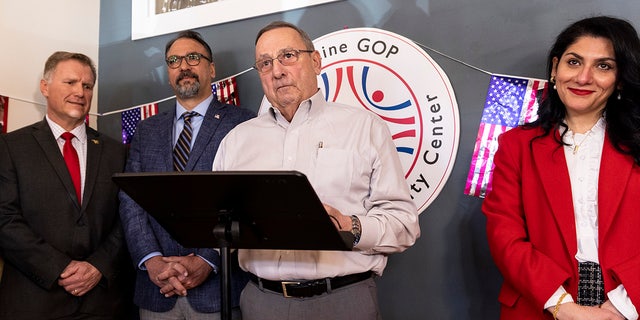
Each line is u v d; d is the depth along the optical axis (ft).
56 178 9.02
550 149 6.80
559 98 7.01
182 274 8.16
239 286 8.64
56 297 8.70
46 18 11.49
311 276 6.52
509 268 6.54
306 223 5.21
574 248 6.36
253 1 10.81
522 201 6.93
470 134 9.03
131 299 9.87
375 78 9.70
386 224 6.47
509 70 8.87
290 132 7.16
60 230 8.86
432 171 9.18
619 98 6.62
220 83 11.01
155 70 11.86
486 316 8.70
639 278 5.97
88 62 9.86
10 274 8.82
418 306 9.18
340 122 7.13
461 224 8.98
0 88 10.60
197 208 5.41
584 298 6.27
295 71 7.09
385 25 9.77
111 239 9.26
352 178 6.83
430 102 9.29
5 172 8.82
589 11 8.43
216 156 7.86
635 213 6.26
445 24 9.34
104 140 9.87
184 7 11.65
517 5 8.88
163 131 9.41
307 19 10.40
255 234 5.55
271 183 4.83
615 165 6.43
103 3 12.54
